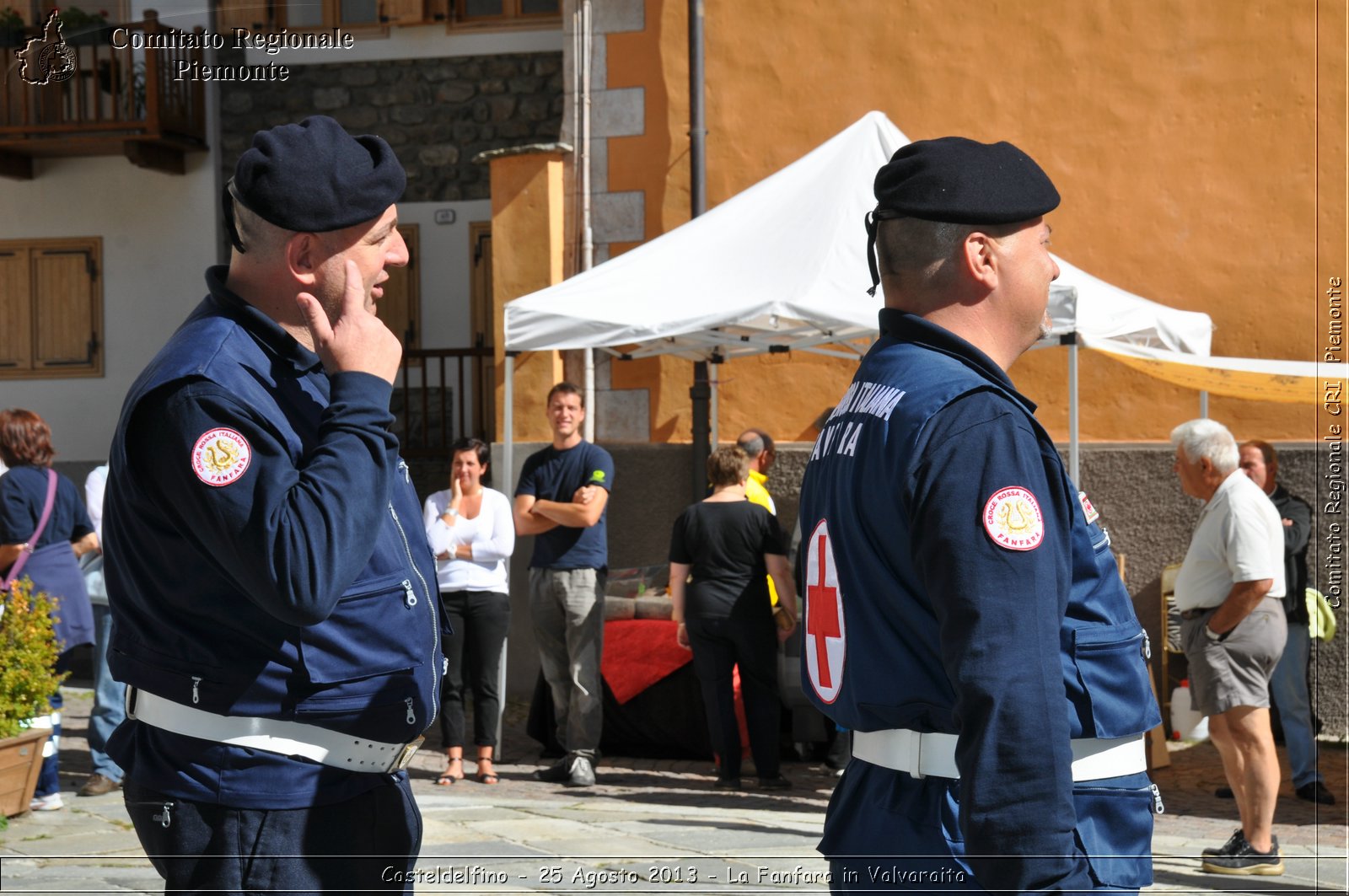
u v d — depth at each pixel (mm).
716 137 11188
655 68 11312
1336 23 10180
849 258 7996
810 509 2531
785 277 7922
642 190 11359
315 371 2348
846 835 2385
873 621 2260
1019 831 1952
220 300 2318
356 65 14109
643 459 11211
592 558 8023
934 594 2070
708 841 6055
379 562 2344
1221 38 10359
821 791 7781
